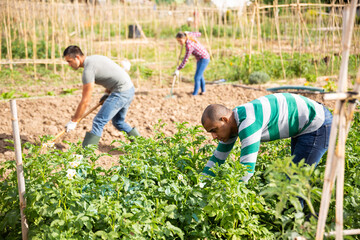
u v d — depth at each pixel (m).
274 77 10.65
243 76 10.43
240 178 2.97
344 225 2.99
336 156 2.13
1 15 11.72
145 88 9.53
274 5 10.09
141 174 3.36
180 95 8.63
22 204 2.87
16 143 2.75
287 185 2.39
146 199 2.92
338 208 2.18
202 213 3.05
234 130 3.04
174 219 3.13
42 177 3.13
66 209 2.85
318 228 2.31
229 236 3.03
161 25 21.44
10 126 6.07
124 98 4.94
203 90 8.65
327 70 10.60
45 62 10.43
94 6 14.40
